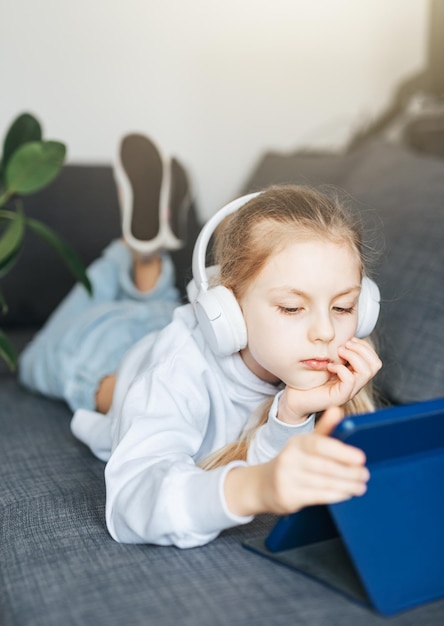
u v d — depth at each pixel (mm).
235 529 856
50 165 1253
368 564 666
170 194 1719
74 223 1891
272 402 937
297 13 2248
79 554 805
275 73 2256
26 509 947
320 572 718
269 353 842
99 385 1381
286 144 2295
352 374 847
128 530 812
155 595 694
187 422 895
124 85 2113
